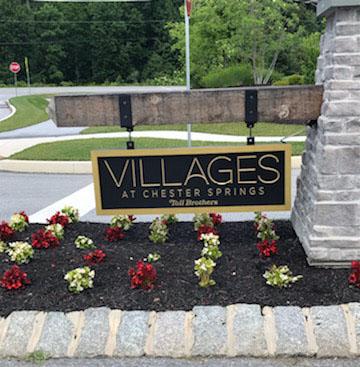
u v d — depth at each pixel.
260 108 3.54
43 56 52.62
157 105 3.58
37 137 13.63
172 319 2.79
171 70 49.12
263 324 2.73
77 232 4.42
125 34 52.12
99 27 51.50
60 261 3.66
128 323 2.78
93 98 3.61
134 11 51.81
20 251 3.59
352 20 3.14
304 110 3.50
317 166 3.41
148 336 2.73
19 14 51.88
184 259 3.65
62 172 9.01
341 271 3.37
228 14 19.34
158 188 3.77
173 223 4.62
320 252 3.42
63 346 2.71
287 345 2.63
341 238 3.39
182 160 3.71
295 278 3.14
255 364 2.58
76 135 13.66
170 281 3.26
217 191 3.74
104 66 52.28
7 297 3.10
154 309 2.92
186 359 2.64
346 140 3.28
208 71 20.92
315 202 3.39
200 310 2.84
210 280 3.18
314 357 2.61
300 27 21.16
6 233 4.19
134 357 2.66
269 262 3.55
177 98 3.57
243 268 3.46
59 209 6.28
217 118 3.57
